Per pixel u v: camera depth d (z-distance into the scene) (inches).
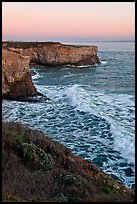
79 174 403.5
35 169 383.6
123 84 1696.6
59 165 414.9
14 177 343.3
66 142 701.3
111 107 1053.8
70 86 1567.4
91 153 630.5
